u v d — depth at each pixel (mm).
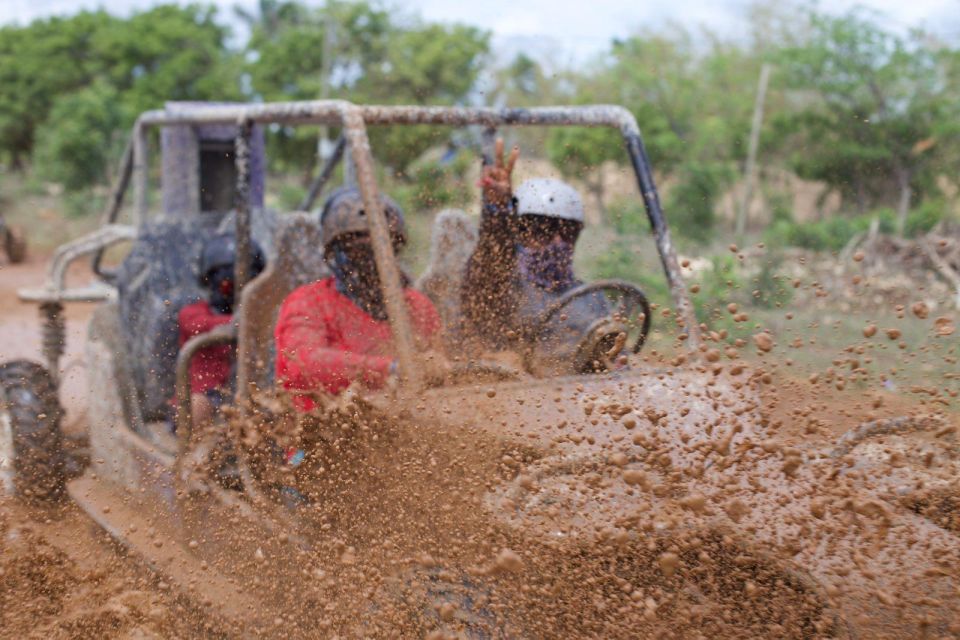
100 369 4246
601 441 2688
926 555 2209
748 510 2322
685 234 16078
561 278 3674
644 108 20562
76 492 3938
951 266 12914
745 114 21094
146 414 4109
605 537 2354
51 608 3275
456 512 2564
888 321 8445
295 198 23547
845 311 8898
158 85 35562
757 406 2863
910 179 19094
